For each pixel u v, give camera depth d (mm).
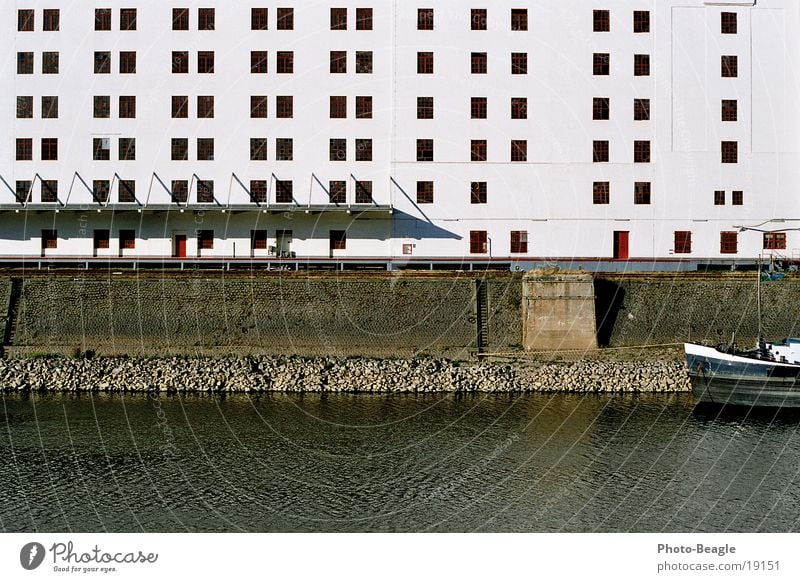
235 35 54312
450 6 54719
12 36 54406
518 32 54719
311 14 54375
